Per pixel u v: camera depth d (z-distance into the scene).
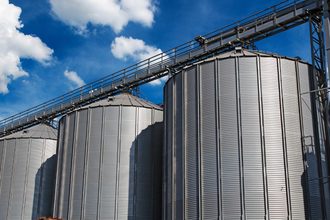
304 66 41.94
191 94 42.72
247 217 36.75
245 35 47.97
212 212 38.16
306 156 38.81
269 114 39.31
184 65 53.78
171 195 42.06
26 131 67.44
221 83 41.03
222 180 38.47
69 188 51.12
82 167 51.00
